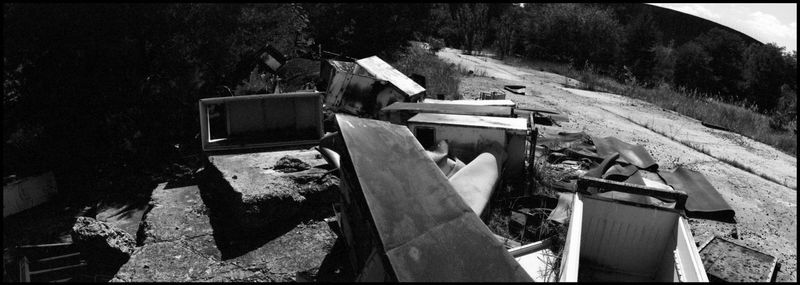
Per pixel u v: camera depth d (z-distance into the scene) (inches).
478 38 1326.3
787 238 239.0
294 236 179.5
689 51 1267.2
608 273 173.5
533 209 219.9
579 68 1130.0
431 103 303.9
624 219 165.2
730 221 245.0
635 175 265.3
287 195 185.8
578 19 1162.6
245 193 180.9
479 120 248.8
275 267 160.7
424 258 110.2
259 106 243.4
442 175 136.1
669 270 152.3
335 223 189.5
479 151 241.3
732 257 180.9
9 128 248.2
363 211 123.3
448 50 1285.7
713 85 1261.1
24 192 221.6
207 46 308.5
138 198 230.4
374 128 146.8
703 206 246.1
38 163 250.1
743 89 1272.1
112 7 249.0
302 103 249.9
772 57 1224.2
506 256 113.7
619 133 422.3
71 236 177.5
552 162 298.0
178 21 287.0
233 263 161.5
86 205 227.5
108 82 265.6
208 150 237.1
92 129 269.3
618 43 1181.1
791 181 344.5
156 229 176.4
